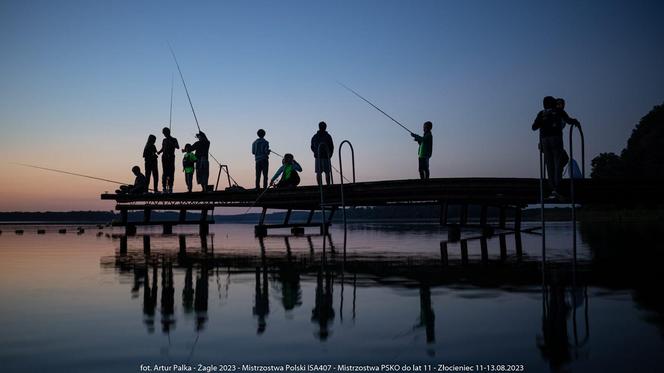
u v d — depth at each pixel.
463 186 11.12
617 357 1.91
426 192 11.56
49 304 3.13
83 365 1.88
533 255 6.41
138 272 4.89
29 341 2.21
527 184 10.62
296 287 3.81
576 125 6.96
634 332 2.29
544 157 7.86
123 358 1.96
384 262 5.74
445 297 3.29
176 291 3.65
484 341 2.18
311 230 19.27
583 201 9.60
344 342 2.18
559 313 2.73
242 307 3.01
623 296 3.26
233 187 15.88
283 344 2.15
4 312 2.86
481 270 4.83
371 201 13.09
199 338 2.25
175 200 16.12
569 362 1.86
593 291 3.47
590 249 7.29
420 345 2.12
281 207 15.13
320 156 13.10
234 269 5.12
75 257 6.78
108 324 2.55
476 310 2.85
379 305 3.04
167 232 17.69
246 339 2.24
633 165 72.44
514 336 2.25
